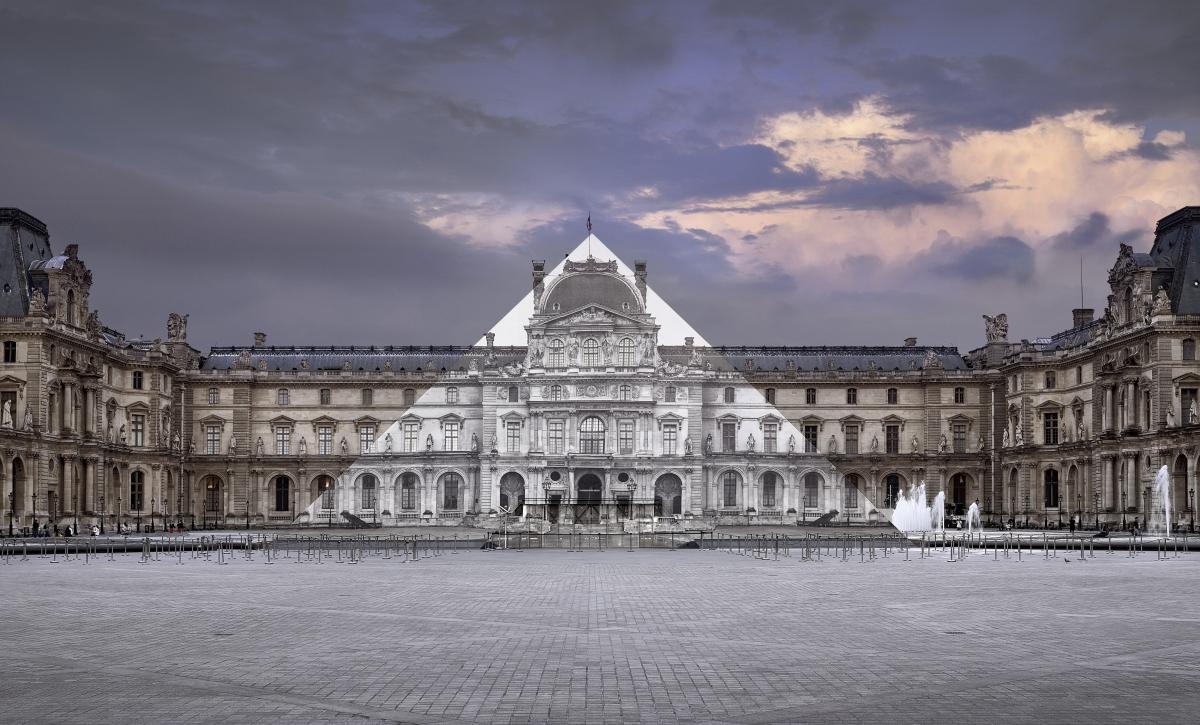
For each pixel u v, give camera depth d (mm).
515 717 30281
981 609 53000
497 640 43125
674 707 31375
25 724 29391
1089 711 30750
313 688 33844
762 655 39594
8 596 59906
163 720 29828
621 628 46375
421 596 58750
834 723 29516
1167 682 34562
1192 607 53938
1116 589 63312
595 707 31391
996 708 31109
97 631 45750
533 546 84625
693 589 62344
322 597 58562
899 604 55062
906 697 32469
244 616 50438
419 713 30703
